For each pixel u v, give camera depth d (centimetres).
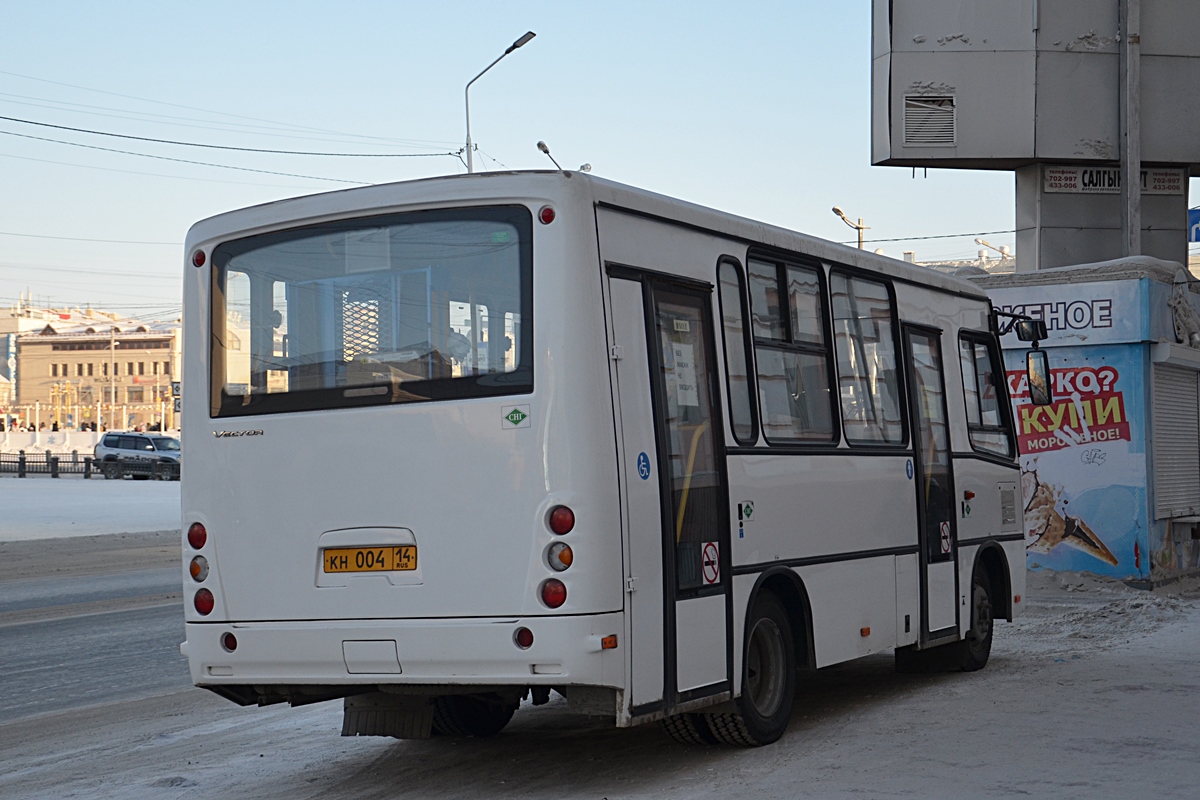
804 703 958
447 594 652
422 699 721
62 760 844
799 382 838
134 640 1434
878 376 944
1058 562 1683
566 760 773
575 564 630
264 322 716
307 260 708
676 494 695
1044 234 2005
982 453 1102
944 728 829
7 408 15138
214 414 721
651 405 681
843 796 649
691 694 697
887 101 1983
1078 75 1961
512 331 653
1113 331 1636
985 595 1099
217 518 713
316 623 681
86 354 15650
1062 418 1681
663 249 712
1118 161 1972
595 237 658
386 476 670
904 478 956
